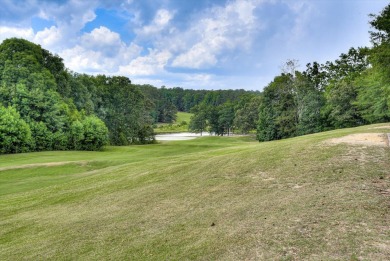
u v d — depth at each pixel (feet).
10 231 30.22
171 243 20.16
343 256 14.88
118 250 20.54
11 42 166.61
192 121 347.15
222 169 40.70
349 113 128.98
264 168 36.70
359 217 18.97
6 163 92.94
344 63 188.96
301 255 15.55
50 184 59.52
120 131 231.30
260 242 17.70
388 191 23.24
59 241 24.35
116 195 38.83
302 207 22.04
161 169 50.49
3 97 148.36
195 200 29.86
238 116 286.46
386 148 35.53
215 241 19.10
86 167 82.99
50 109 156.04
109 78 248.52
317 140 46.39
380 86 89.86
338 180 27.58
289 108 178.09
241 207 24.89
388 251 14.84
